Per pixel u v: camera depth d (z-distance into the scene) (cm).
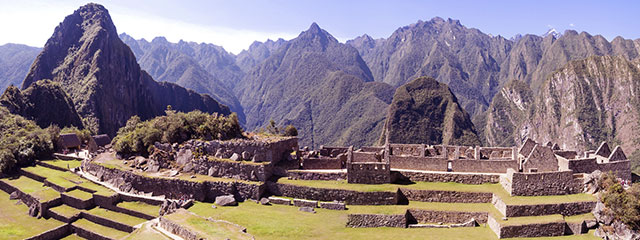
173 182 5509
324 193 5053
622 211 4375
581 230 4419
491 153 6003
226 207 5075
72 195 5831
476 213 4625
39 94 17262
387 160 5216
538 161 5250
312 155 6197
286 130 9000
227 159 5631
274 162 5647
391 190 4934
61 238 5253
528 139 5822
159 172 5862
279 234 4234
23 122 10756
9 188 6862
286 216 4684
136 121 8162
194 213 4697
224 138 6078
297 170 5534
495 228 4366
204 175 5653
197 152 5834
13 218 5725
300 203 4984
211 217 4662
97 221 5341
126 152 6681
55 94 17925
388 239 4153
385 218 4506
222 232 3897
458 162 5431
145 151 6444
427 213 4691
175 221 4191
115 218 5281
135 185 5797
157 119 6725
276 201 5094
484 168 5375
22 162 7794
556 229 4353
